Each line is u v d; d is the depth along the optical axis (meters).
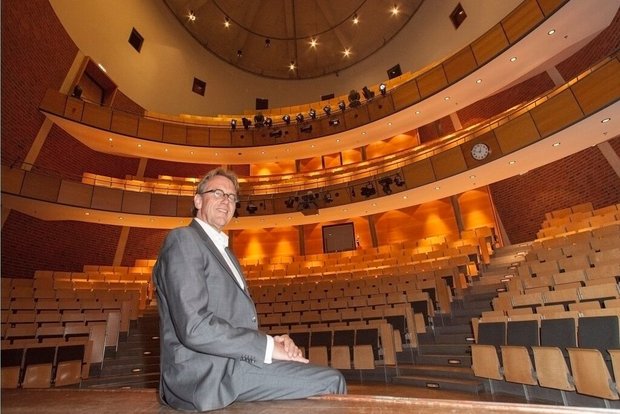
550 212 7.56
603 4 6.06
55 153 7.91
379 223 10.42
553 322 3.11
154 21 11.06
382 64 12.55
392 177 8.06
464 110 9.59
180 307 0.84
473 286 5.79
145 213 8.09
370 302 5.55
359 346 4.29
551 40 6.87
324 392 0.92
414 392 3.58
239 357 0.85
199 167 11.13
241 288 1.01
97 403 0.88
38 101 7.38
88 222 8.59
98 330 4.63
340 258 9.06
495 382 3.45
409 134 11.04
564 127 5.76
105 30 9.20
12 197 6.56
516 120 6.41
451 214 9.63
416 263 7.05
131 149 9.57
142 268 8.73
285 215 9.13
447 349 4.39
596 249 4.84
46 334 4.57
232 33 12.88
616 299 3.21
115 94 9.31
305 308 5.97
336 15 12.64
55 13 7.59
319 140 10.31
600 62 5.43
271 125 10.51
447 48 10.16
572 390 2.67
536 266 4.93
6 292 5.63
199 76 12.28
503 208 8.64
